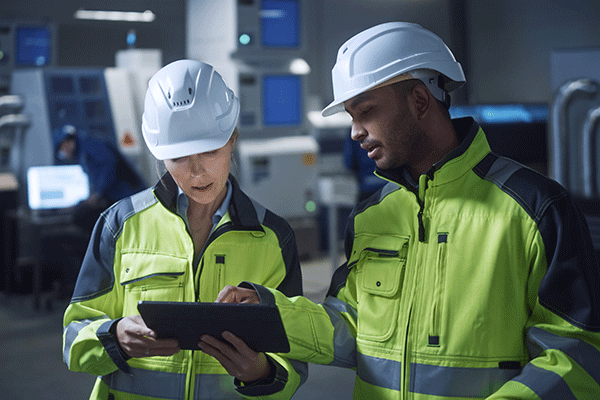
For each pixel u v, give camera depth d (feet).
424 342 4.17
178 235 4.75
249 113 21.36
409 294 4.29
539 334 3.91
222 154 4.60
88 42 31.48
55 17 27.99
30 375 13.05
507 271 4.06
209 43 21.63
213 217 4.87
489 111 20.45
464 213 4.22
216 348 4.16
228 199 4.84
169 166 4.56
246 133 21.43
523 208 4.08
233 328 4.05
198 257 4.77
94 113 20.84
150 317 4.06
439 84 4.35
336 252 19.11
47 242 19.12
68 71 20.44
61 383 12.64
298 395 11.93
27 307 18.08
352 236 4.79
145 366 4.63
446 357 4.09
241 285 4.39
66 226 18.67
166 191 4.80
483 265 4.09
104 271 4.80
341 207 23.65
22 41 24.76
